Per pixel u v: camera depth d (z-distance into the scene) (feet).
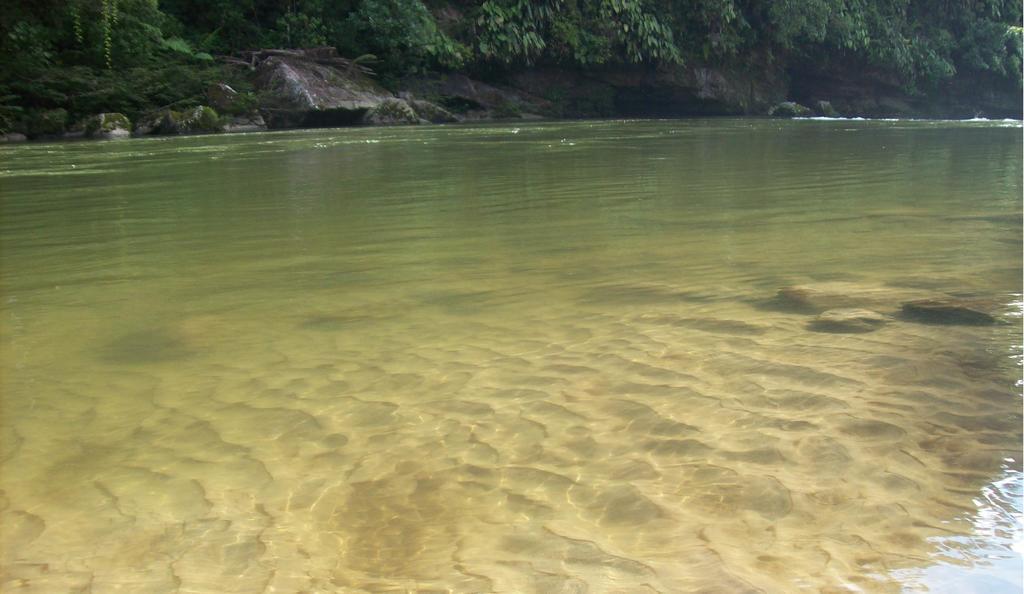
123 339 10.16
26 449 7.16
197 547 5.63
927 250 14.44
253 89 67.41
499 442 7.06
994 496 5.90
